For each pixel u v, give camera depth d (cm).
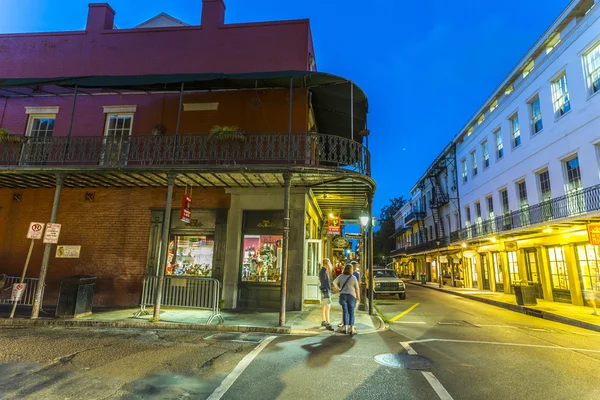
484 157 2264
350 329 788
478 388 442
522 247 1723
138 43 1235
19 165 995
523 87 1747
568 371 522
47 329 786
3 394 395
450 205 2881
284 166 899
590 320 991
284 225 877
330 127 1395
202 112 1150
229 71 1180
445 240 2936
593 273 1292
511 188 1861
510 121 1895
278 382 452
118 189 1169
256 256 1116
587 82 1304
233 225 1119
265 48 1184
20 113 1216
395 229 5681
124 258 1123
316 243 1273
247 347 639
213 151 1084
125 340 677
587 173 1286
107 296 1100
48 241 912
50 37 1266
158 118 1162
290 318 935
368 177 988
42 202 1178
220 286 1080
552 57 1506
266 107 1126
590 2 1390
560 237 1449
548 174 1551
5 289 1010
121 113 1188
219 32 1216
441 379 474
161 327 822
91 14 1283
